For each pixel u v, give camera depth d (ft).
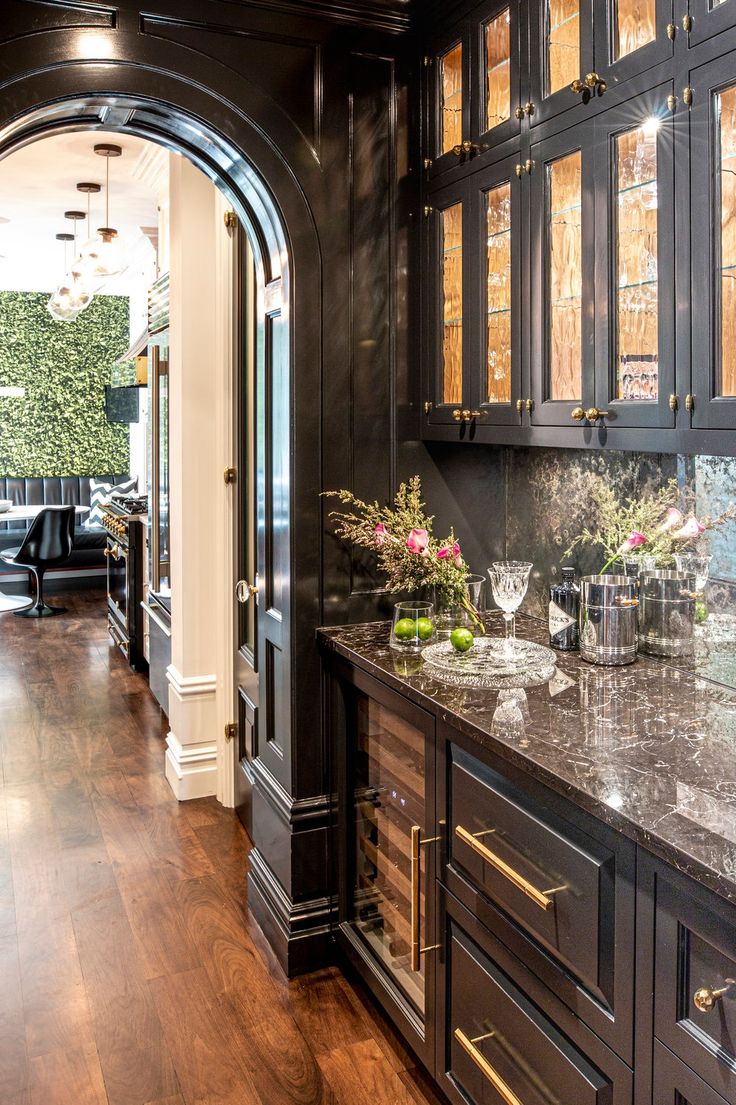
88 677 18.11
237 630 11.32
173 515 12.32
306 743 8.14
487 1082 5.61
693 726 5.40
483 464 8.79
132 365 25.81
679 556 6.74
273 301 8.32
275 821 8.49
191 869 10.05
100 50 7.02
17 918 9.00
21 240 24.45
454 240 7.70
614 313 5.74
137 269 26.45
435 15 7.72
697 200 4.97
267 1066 6.90
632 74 5.43
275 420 8.40
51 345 31.07
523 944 5.15
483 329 7.24
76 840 10.77
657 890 4.03
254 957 8.38
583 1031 4.62
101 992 7.82
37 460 31.27
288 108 7.71
